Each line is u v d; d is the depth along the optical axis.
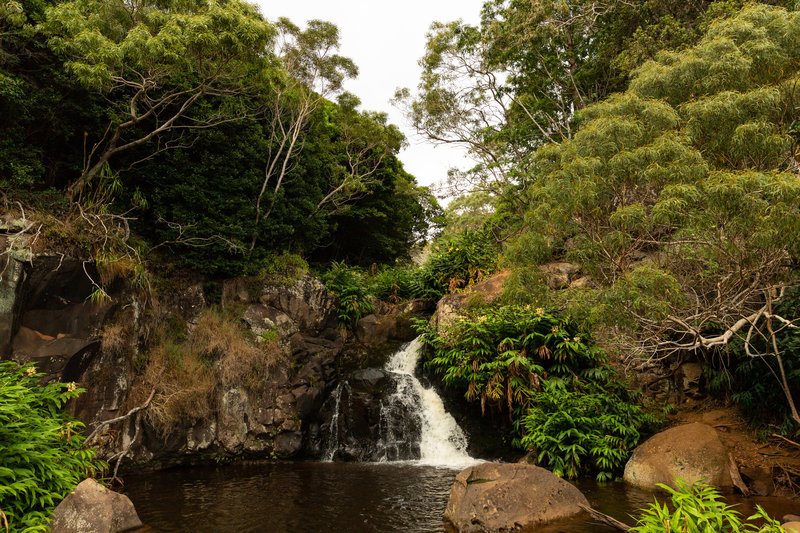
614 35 20.12
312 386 11.72
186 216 12.45
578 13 20.88
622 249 7.23
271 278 13.29
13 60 9.36
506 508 6.12
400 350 13.79
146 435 9.69
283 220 15.09
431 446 10.96
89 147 11.54
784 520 5.56
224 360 11.16
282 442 10.84
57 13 8.59
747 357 8.99
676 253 7.62
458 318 11.79
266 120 15.90
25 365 6.72
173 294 11.95
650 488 7.60
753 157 7.00
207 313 12.06
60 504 5.56
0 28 9.34
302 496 7.61
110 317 9.59
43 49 9.95
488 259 15.20
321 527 6.15
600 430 8.63
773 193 5.69
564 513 6.36
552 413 8.98
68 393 6.85
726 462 7.53
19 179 9.17
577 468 8.41
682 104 7.45
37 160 9.78
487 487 6.34
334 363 12.98
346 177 17.80
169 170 12.36
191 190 12.55
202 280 12.73
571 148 7.88
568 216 7.51
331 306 13.98
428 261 16.66
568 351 9.89
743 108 6.94
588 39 21.31
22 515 5.18
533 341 10.34
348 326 14.22
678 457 7.65
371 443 11.08
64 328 8.78
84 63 9.41
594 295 7.14
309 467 10.03
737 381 9.52
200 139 13.07
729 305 6.94
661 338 8.95
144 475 9.16
